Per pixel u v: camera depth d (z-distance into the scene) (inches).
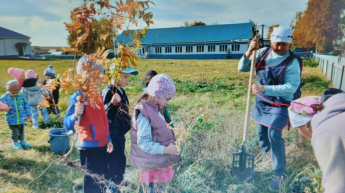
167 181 108.9
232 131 176.1
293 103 55.8
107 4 82.1
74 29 79.0
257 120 133.5
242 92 378.9
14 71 245.9
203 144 153.7
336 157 43.0
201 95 366.0
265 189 123.8
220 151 149.6
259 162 147.2
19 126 176.9
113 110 116.3
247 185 120.2
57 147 169.2
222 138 164.7
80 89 80.3
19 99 173.5
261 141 143.8
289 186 119.8
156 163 92.2
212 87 430.0
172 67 919.7
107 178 111.6
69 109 94.0
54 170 145.3
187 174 126.6
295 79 119.0
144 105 88.8
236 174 130.6
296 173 130.0
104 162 103.6
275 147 122.5
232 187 120.7
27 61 1322.6
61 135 169.3
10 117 171.5
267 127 137.7
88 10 80.7
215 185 124.7
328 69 527.2
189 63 1145.4
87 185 100.8
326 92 51.9
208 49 1727.4
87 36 81.6
